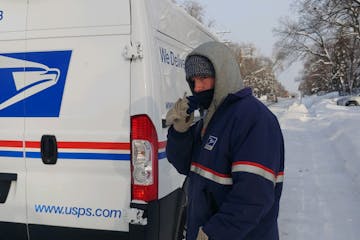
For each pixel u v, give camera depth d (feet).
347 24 116.57
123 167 10.19
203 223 6.90
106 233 10.37
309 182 22.77
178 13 12.89
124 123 10.16
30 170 10.90
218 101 6.80
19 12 10.90
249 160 6.21
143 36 10.08
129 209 9.99
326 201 19.19
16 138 10.93
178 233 11.80
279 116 72.90
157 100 10.37
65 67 10.55
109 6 10.23
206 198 6.86
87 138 10.38
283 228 15.72
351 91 153.48
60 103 10.59
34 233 10.96
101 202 10.36
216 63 6.61
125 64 10.14
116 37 10.19
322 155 31.40
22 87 10.91
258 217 6.10
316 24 126.72
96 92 10.33
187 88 13.29
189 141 7.69
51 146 10.63
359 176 22.63
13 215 11.06
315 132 47.09
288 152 32.78
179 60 12.79
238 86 6.82
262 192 6.11
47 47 10.67
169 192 11.02
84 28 10.40
